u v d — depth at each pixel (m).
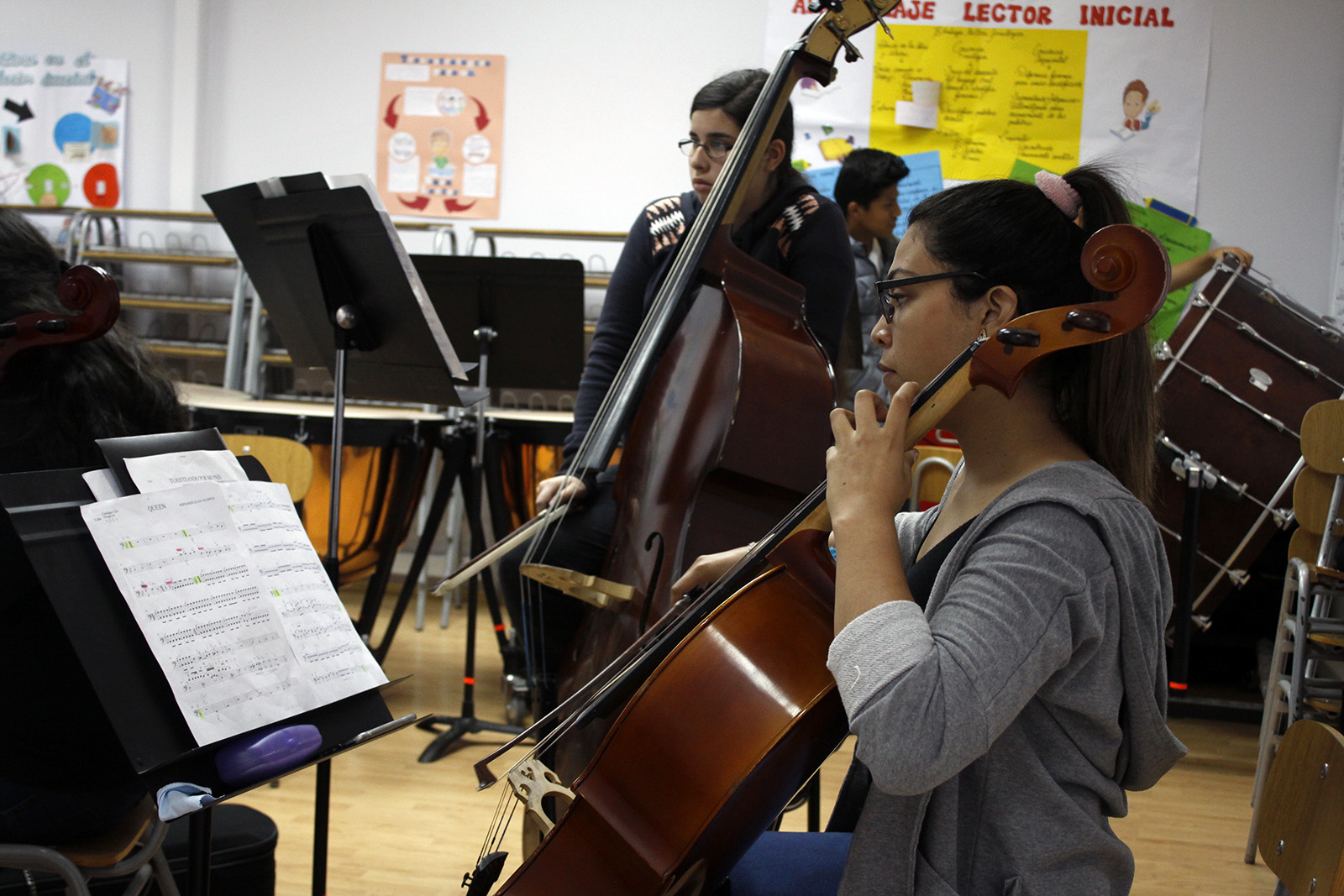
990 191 0.94
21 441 1.10
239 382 4.34
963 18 4.27
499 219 4.63
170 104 4.72
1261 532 3.34
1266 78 4.12
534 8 4.56
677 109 4.52
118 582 0.99
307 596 1.15
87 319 1.07
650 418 1.76
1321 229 4.10
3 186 4.81
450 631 3.99
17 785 1.10
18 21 4.79
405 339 1.89
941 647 0.80
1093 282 0.84
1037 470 0.90
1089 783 0.87
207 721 1.00
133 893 1.25
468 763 2.60
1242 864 2.23
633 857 0.96
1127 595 0.85
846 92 4.34
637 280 2.23
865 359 3.45
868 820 0.88
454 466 3.01
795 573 1.04
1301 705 2.27
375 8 4.62
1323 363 3.32
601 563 2.00
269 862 1.54
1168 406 3.37
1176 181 4.18
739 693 0.95
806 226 2.01
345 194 1.77
